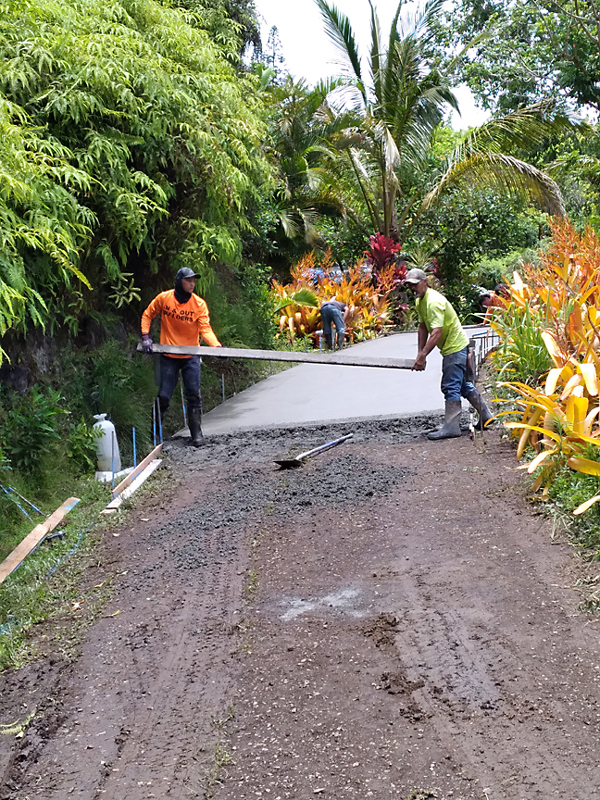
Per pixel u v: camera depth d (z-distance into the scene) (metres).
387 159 16.88
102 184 6.99
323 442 7.29
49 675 3.78
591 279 7.37
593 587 3.93
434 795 2.74
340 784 2.84
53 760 3.16
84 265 7.76
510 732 3.00
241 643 3.84
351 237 21.58
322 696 3.35
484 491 5.41
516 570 4.24
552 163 19.95
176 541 5.22
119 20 8.27
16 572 4.86
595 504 4.62
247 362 11.16
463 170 16.91
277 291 14.64
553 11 22.17
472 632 3.69
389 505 5.41
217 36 12.11
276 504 5.68
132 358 8.84
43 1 6.98
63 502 6.10
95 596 4.56
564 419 5.20
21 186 5.43
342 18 17.52
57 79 6.84
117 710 3.44
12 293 5.38
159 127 7.70
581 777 2.74
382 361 6.68
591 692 3.18
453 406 6.83
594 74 22.34
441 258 23.50
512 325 7.73
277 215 16.73
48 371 7.25
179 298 7.49
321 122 18.11
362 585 4.30
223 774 2.96
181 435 8.18
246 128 9.28
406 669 3.47
